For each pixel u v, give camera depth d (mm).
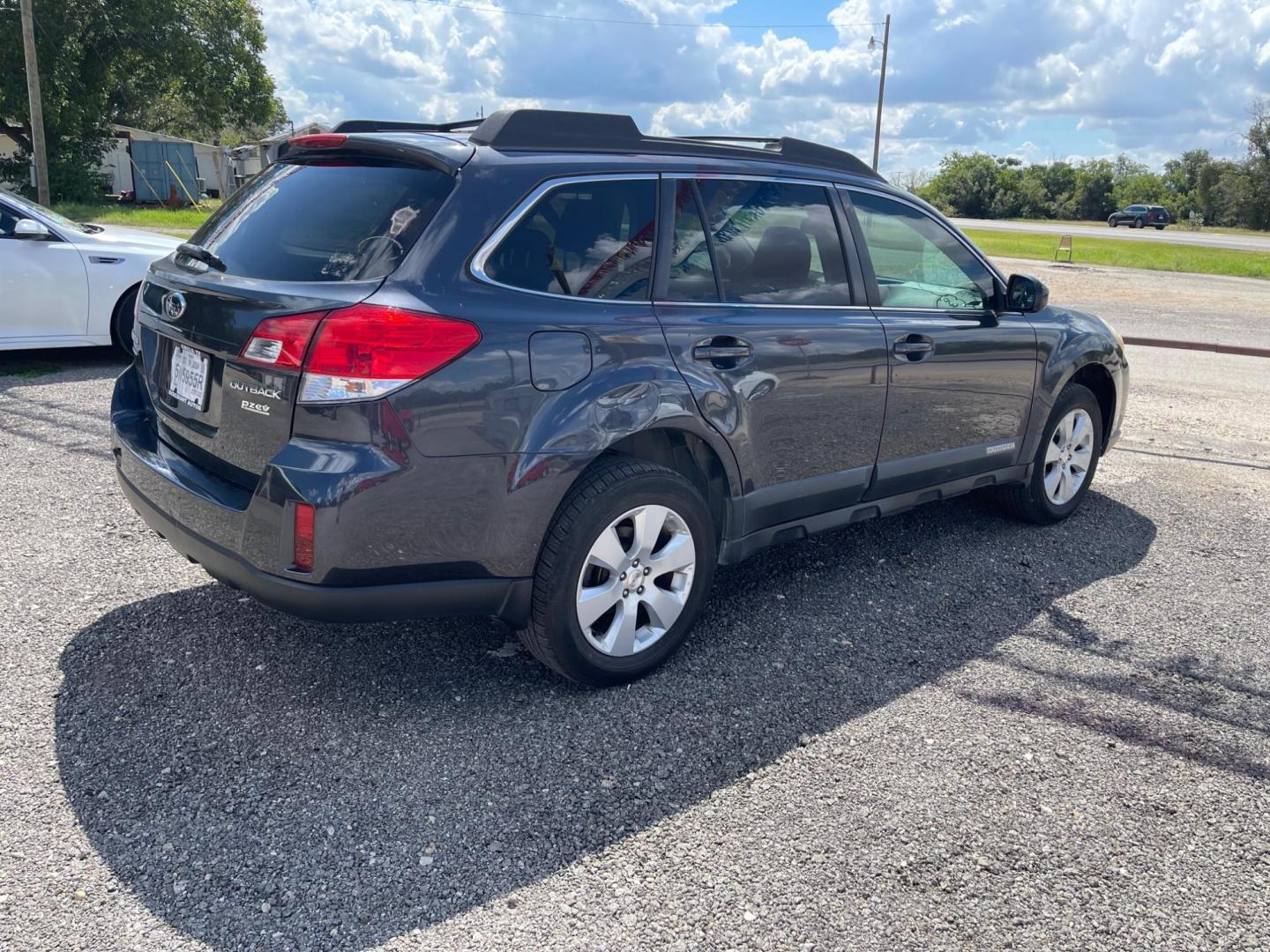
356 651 3609
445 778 2889
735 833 2713
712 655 3740
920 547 4984
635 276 3340
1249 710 3504
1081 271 26391
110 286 7922
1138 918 2467
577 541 3141
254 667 3461
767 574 4559
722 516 3719
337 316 2736
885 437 4199
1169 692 3615
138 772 2846
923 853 2666
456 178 3025
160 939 2250
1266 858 2719
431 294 2854
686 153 3629
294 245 3084
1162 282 24312
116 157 42719
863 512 4281
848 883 2535
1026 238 47906
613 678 3410
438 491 2879
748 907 2436
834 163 4199
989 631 4059
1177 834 2805
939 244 4516
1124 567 4848
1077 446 5395
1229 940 2404
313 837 2615
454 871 2516
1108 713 3449
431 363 2803
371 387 2742
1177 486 6309
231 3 43406
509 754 3029
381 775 2891
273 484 2787
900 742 3205
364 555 2822
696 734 3191
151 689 3291
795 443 3822
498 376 2922
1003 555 4922
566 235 3189
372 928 2314
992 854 2678
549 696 3373
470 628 3844
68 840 2551
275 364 2811
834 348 3861
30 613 3770
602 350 3160
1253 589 4625
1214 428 8039
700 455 3566
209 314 3045
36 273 7590
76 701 3195
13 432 6148
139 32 38469
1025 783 3014
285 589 2846
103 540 4504
